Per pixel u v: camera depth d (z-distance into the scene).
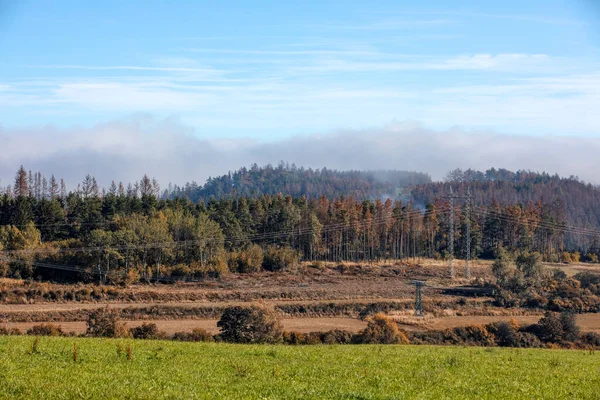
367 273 127.06
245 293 101.31
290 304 91.62
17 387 22.48
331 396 24.19
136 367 27.97
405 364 33.62
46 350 31.22
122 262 112.94
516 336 66.44
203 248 123.81
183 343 39.56
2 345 32.62
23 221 127.62
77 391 22.14
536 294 102.50
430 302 96.88
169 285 108.38
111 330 54.19
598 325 81.44
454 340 65.81
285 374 28.28
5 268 105.25
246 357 33.84
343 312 90.06
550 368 35.06
